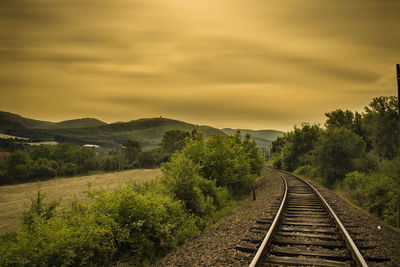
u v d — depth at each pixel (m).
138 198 9.38
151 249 8.74
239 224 10.44
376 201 16.73
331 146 33.81
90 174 87.50
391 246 7.36
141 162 104.88
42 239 6.68
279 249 6.86
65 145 97.62
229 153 22.70
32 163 79.25
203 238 9.25
